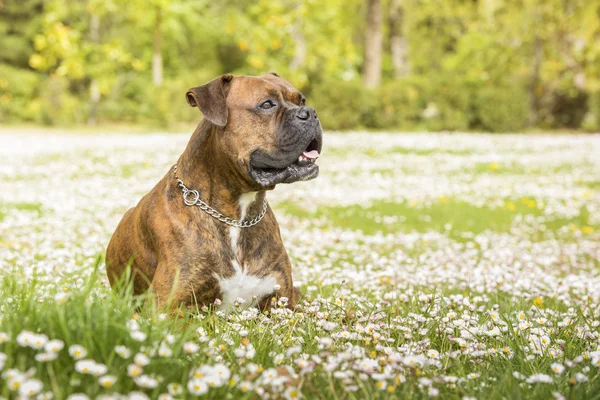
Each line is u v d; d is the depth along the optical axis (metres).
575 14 33.94
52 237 7.77
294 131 3.96
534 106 34.69
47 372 2.69
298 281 5.77
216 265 4.05
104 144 21.30
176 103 31.14
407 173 15.92
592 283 6.24
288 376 2.97
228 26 35.62
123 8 34.97
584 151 21.11
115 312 3.16
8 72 31.88
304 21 35.53
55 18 33.47
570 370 3.38
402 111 29.66
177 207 4.09
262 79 4.14
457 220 10.88
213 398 2.77
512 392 3.00
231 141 4.01
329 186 13.84
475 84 30.73
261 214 4.25
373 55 32.72
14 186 12.73
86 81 35.19
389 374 3.02
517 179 15.34
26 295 3.55
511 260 7.35
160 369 2.82
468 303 4.61
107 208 10.59
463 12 39.28
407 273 6.38
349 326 4.01
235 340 3.56
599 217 11.29
